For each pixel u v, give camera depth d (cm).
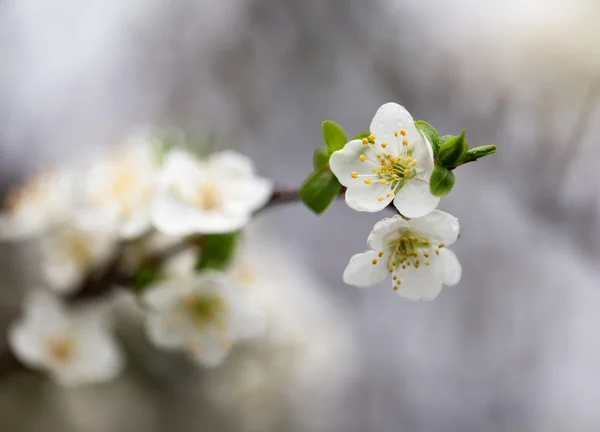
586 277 89
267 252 66
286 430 58
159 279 43
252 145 90
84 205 44
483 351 89
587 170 86
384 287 92
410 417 84
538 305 90
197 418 56
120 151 44
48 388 53
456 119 89
